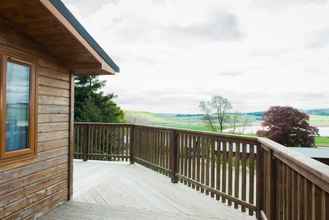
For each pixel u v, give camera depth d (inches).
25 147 132.6
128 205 166.1
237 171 161.0
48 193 151.7
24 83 131.3
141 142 287.4
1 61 114.7
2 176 116.9
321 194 65.2
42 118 145.4
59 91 161.6
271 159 118.6
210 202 173.2
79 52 148.7
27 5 104.9
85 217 145.4
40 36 131.7
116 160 309.6
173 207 163.6
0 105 114.2
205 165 191.2
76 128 318.3
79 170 263.6
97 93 565.0
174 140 223.9
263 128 458.9
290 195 94.9
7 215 120.0
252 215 150.7
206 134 187.5
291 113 441.4
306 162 70.8
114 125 308.2
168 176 237.6
